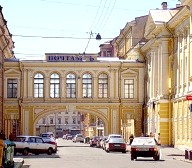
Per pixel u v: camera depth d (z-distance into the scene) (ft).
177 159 123.34
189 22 164.04
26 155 146.00
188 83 165.68
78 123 568.00
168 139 190.80
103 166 95.55
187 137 166.81
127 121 239.30
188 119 165.27
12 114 222.48
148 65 220.84
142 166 95.50
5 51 228.22
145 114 224.12
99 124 335.26
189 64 164.55
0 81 205.26
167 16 196.65
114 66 227.40
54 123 563.07
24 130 222.28
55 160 119.03
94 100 226.17
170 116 190.80
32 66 223.71
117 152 166.20
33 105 222.69
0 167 71.67
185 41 171.63
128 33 271.69
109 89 227.20
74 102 225.56
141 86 228.63
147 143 119.14
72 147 223.10
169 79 191.93
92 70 226.99
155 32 197.26
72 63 225.35
